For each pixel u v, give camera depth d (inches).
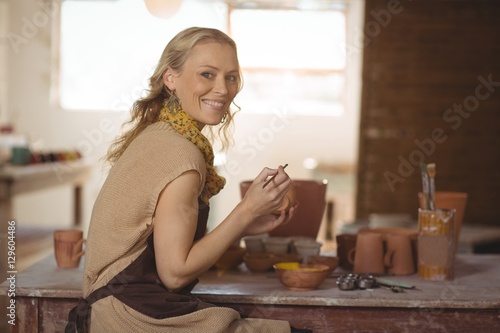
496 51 179.6
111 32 297.4
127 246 72.7
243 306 78.8
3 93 297.0
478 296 79.1
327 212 252.1
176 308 71.6
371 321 78.4
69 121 299.9
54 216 299.4
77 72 299.7
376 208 183.8
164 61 77.7
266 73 299.6
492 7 179.0
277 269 81.9
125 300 71.4
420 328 78.2
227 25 296.2
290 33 298.5
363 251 91.0
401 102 182.1
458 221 100.0
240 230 73.5
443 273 87.4
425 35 180.9
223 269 92.9
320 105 300.7
